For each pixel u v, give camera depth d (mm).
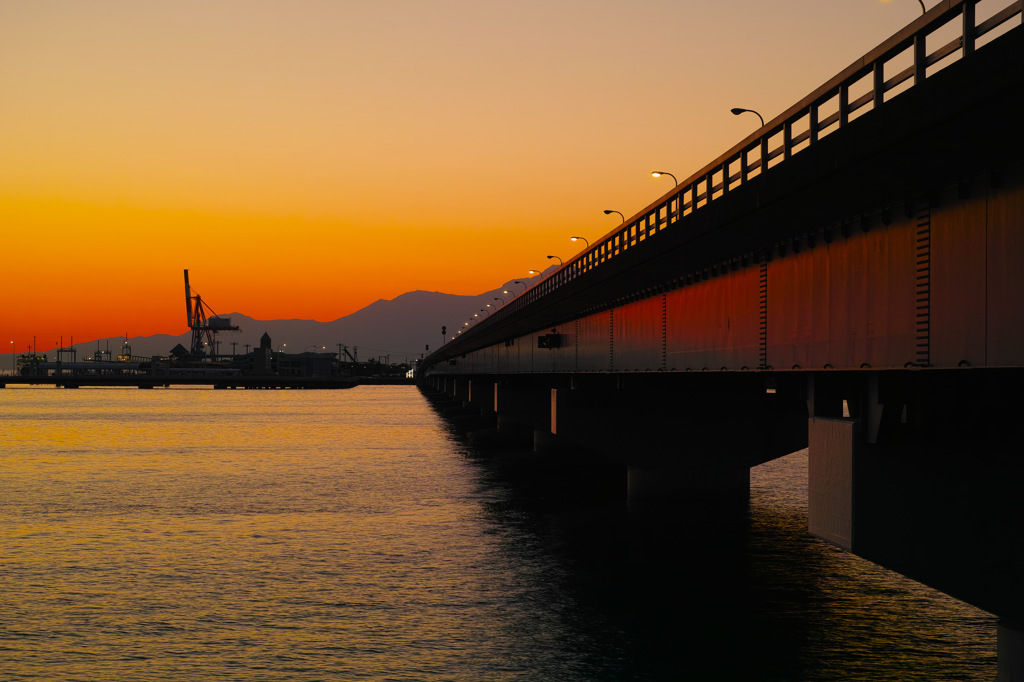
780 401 27375
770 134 24891
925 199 19547
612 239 43656
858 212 22156
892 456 20438
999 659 20609
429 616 30672
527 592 33625
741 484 53031
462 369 152500
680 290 36969
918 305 19688
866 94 19156
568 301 51156
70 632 28953
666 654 26969
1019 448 18875
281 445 100812
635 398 52188
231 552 40688
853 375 21906
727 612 31094
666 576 35812
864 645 27766
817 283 24688
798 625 29672
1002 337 17094
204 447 98688
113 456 88375
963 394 18984
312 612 31094
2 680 24797
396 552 40531
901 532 20219
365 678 25062
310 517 50188
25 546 42188
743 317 30047
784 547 40688
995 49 13641
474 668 25859
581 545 41562
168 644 27781
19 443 105062
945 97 14859
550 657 26734
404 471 73500
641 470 53000
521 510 51906
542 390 72125
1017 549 18953
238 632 28984
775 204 21766
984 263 17609
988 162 17016
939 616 30594
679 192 33281
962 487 19578
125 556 39875
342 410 195625
